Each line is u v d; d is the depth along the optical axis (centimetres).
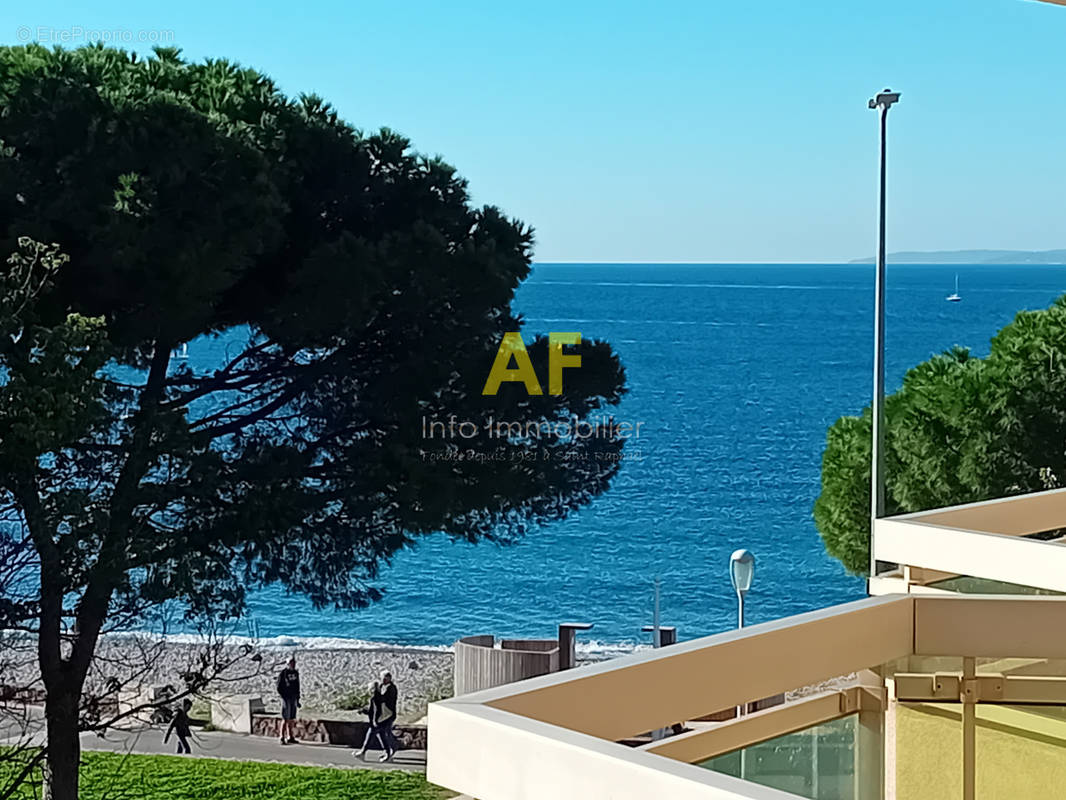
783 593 4078
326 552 1491
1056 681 425
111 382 1313
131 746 1577
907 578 502
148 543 1341
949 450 1728
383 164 1540
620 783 219
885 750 411
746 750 364
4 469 1198
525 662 1677
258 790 1437
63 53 1326
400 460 1459
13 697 1364
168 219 1220
